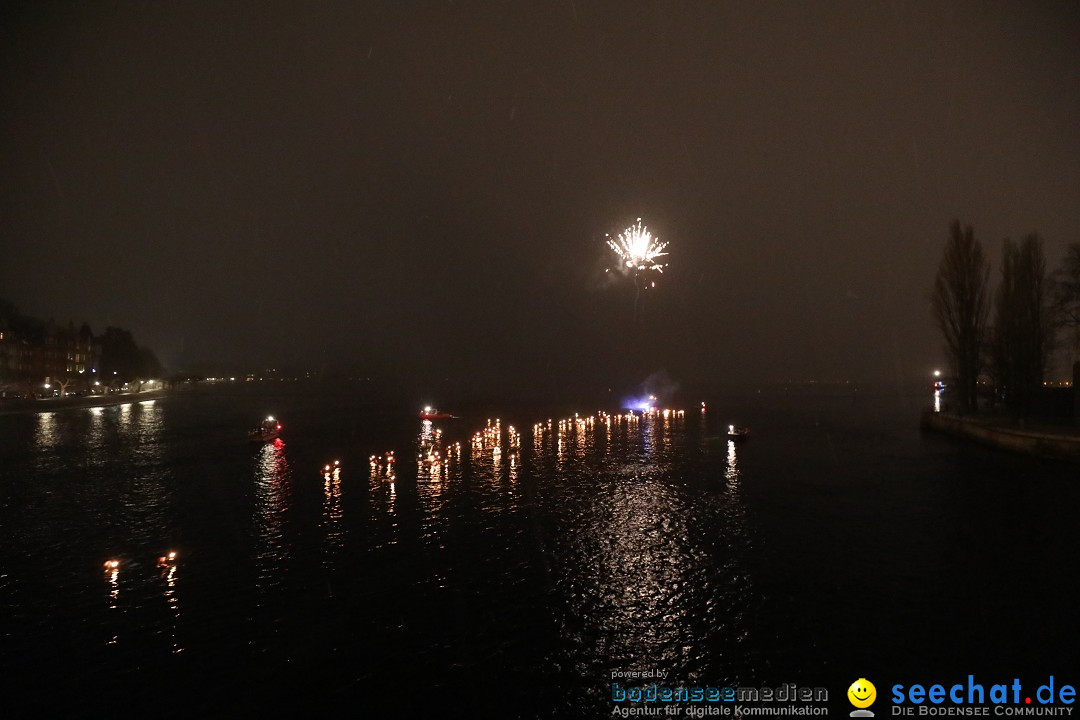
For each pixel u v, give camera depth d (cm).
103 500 3681
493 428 8112
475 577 2250
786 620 1861
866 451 5622
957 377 6688
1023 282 5759
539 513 3228
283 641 1758
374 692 1494
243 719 1391
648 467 4794
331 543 2702
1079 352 6103
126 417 10131
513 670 1590
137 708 1438
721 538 2736
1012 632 1775
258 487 4050
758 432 7494
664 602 2008
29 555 2591
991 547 2572
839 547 2589
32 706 1451
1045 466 4472
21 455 5662
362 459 5328
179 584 2217
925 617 1881
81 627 1862
